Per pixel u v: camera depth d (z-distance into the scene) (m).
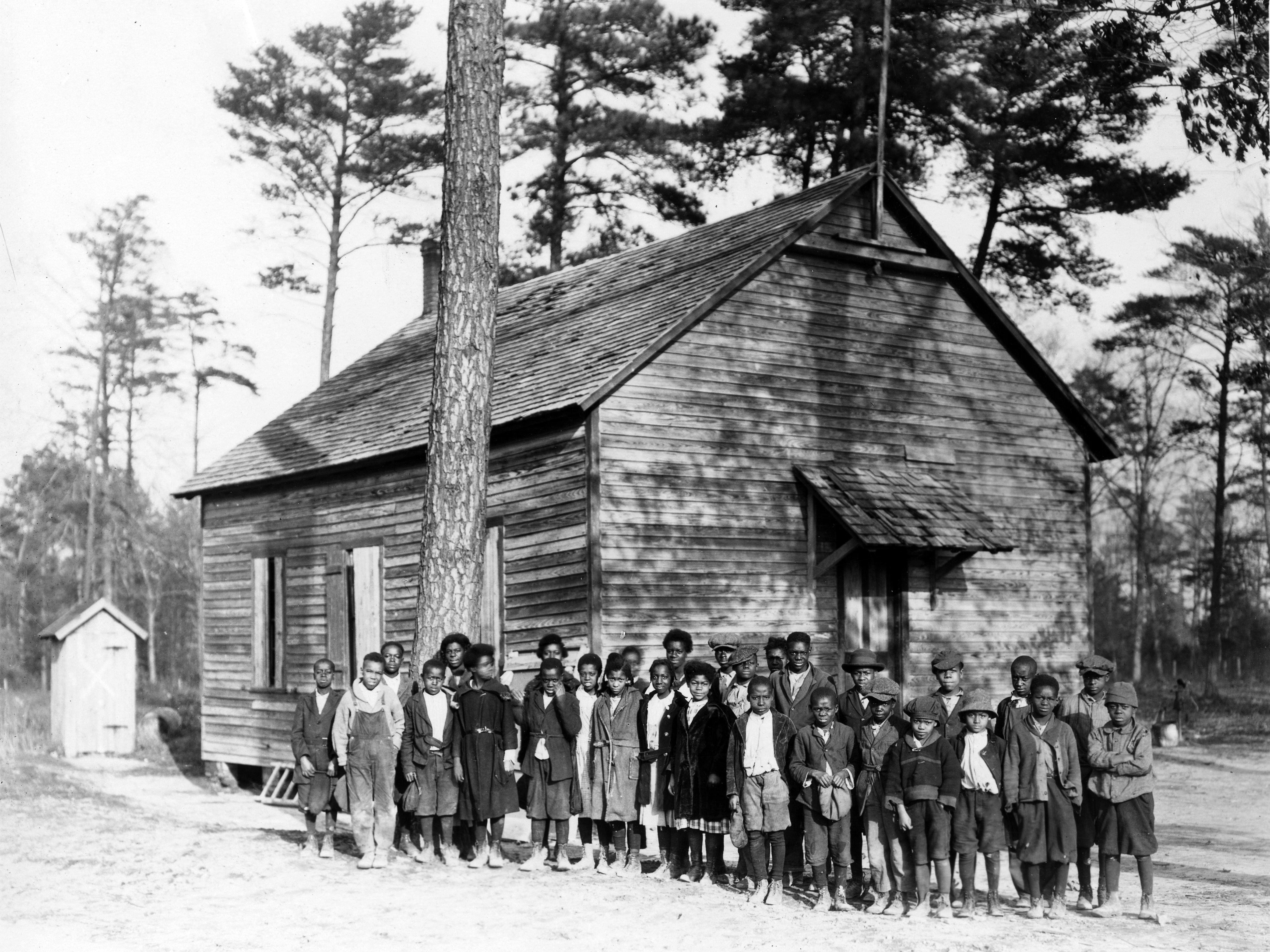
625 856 12.04
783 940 9.18
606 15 34.19
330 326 40.78
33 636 51.44
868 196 19.91
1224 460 45.69
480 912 10.12
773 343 18.58
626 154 35.28
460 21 14.41
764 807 10.60
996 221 32.91
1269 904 10.81
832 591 18.73
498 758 12.13
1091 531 21.73
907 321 20.06
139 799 19.97
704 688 11.48
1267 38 13.81
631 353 17.30
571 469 17.05
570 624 16.83
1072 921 9.95
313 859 12.41
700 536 17.50
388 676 12.52
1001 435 20.86
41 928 9.36
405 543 20.03
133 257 47.81
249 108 39.09
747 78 31.83
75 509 49.62
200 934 9.28
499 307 24.84
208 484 24.14
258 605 23.19
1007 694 20.22
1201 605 72.31
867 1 29.62
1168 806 18.75
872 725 10.50
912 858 10.20
